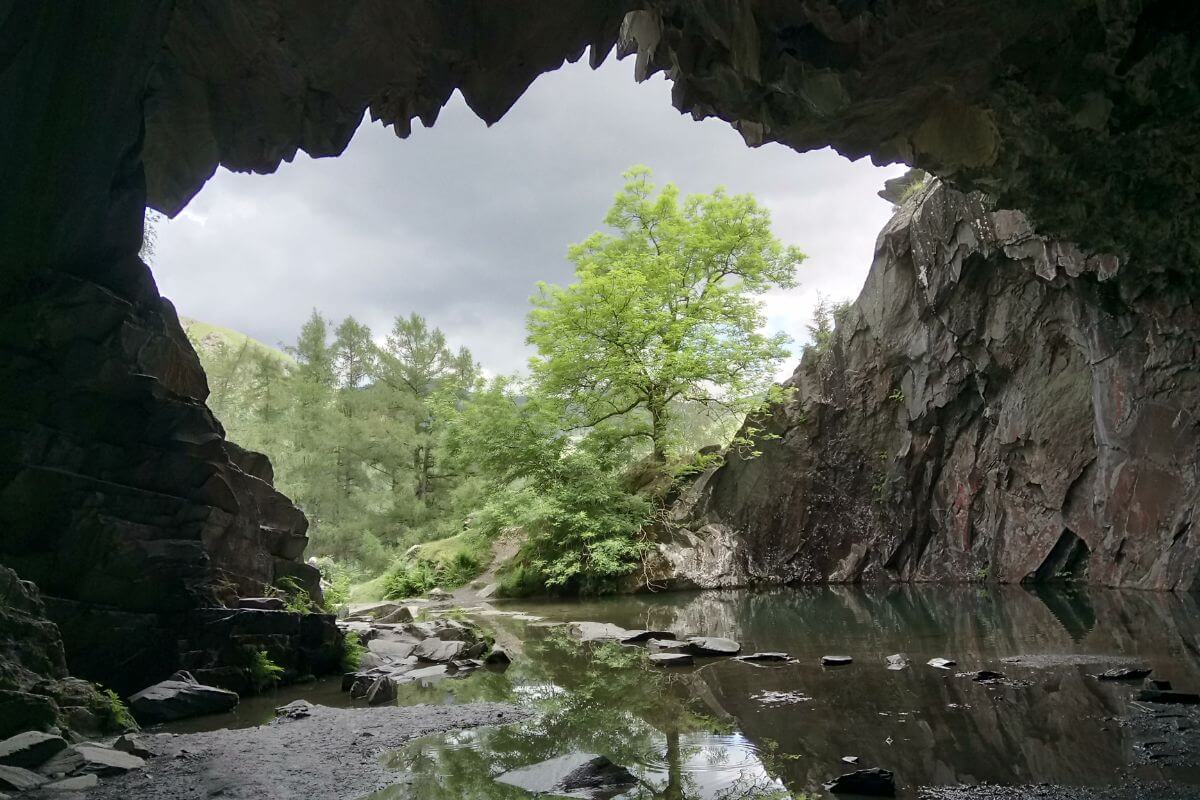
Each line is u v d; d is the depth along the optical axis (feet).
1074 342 64.13
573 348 75.77
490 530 76.48
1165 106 25.27
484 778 16.30
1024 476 70.13
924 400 76.33
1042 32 24.75
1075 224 33.01
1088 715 19.33
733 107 30.32
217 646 28.45
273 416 94.22
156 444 28.48
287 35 27.02
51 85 24.66
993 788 14.47
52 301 24.95
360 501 93.20
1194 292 46.09
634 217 84.58
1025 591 58.70
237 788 16.19
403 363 111.24
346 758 18.35
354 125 31.55
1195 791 13.74
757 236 82.07
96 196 26.66
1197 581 49.44
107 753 18.13
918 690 23.56
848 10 23.53
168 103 29.81
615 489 75.82
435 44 27.40
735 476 83.15
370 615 52.60
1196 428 51.42
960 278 69.82
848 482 81.15
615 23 28.04
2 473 24.18
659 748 18.19
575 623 45.75
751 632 40.96
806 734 18.97
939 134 31.04
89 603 25.57
